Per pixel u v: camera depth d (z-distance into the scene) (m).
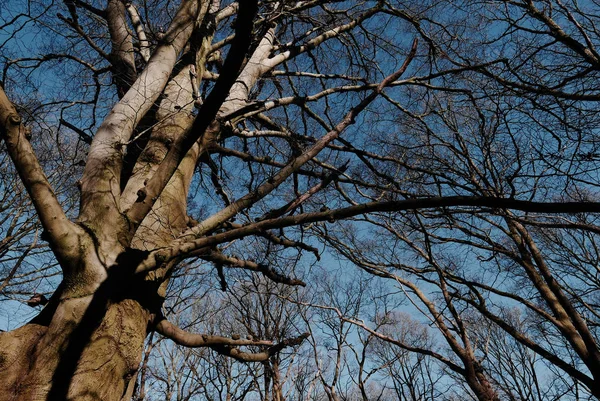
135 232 3.89
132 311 3.57
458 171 9.35
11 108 3.37
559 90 7.81
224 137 5.98
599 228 6.72
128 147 5.11
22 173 3.32
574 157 6.89
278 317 12.14
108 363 3.22
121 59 6.34
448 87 9.13
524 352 11.95
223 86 3.12
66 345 3.11
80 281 3.29
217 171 5.67
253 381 12.93
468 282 9.50
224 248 5.98
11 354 3.06
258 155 7.62
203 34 6.36
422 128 9.90
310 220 3.74
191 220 5.11
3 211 11.91
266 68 6.96
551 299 8.48
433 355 8.74
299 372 12.98
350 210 3.69
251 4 2.52
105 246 3.49
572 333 7.89
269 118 7.66
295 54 7.61
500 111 7.57
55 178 8.88
